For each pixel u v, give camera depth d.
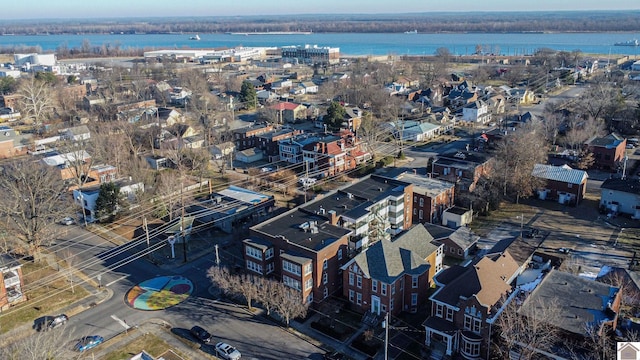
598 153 119.38
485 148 132.50
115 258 82.69
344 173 120.00
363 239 77.75
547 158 117.12
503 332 53.62
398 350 60.28
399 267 66.44
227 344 60.59
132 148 121.69
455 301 60.28
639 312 63.94
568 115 154.88
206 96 188.62
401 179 101.00
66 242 88.44
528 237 87.06
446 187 96.44
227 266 78.38
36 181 84.31
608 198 96.69
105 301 71.06
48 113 178.00
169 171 119.25
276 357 59.44
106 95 196.00
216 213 93.81
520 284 68.75
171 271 78.56
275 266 71.56
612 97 161.38
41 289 73.75
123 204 96.25
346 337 62.97
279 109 174.25
